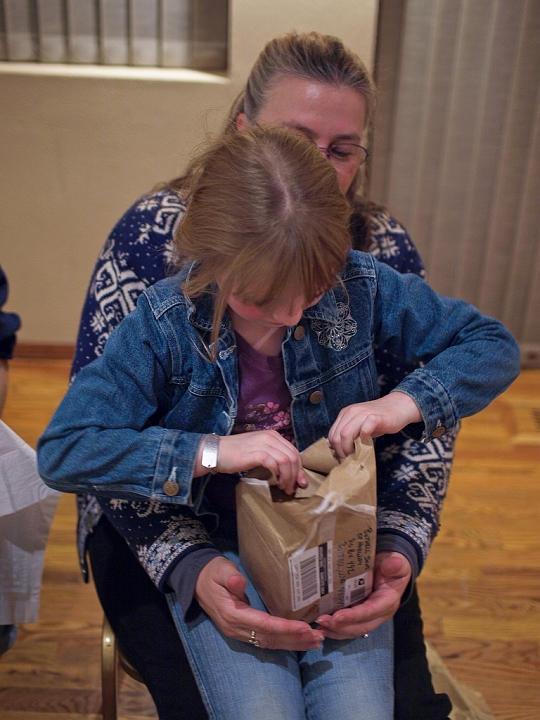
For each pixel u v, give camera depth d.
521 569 1.81
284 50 1.03
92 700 1.43
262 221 0.72
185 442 0.82
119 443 0.82
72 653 1.53
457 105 2.35
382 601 0.88
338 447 0.85
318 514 0.77
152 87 2.29
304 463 0.85
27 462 0.99
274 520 0.82
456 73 2.30
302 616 0.86
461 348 0.93
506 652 1.57
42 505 1.06
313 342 0.91
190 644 0.92
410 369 1.08
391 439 1.09
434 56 2.28
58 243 2.54
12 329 1.16
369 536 0.83
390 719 0.85
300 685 0.90
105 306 1.04
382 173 2.47
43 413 2.36
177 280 0.88
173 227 1.06
